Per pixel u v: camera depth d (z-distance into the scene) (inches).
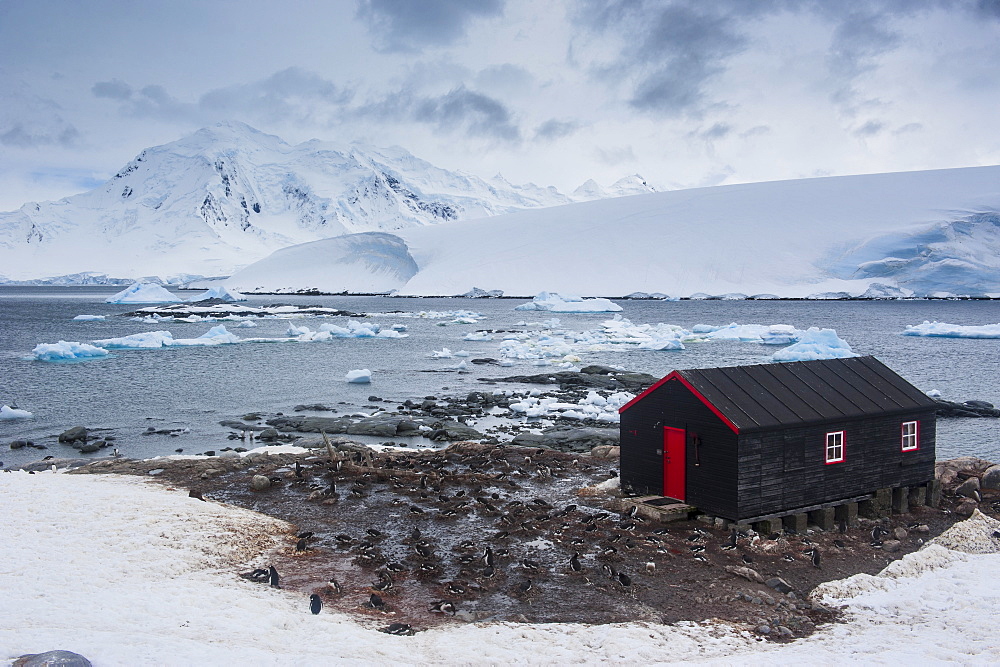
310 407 1813.5
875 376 940.6
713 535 764.6
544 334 3516.2
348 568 708.7
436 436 1446.9
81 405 1862.7
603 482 975.0
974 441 1412.4
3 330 4131.4
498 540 767.7
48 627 473.7
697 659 521.0
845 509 828.0
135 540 742.5
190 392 2059.5
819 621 603.2
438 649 516.4
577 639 547.8
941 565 719.7
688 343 3302.2
